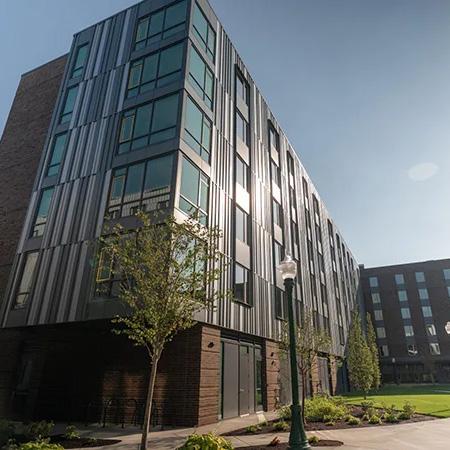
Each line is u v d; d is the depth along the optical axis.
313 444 9.64
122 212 15.01
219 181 17.66
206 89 18.20
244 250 19.11
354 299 54.81
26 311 15.61
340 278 45.75
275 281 22.42
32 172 21.02
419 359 62.97
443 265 66.69
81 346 16.06
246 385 17.14
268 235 22.84
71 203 16.75
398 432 11.73
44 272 15.89
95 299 13.95
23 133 23.12
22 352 17.02
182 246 9.30
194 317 13.27
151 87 17.25
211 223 16.11
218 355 14.68
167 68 17.20
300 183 33.75
